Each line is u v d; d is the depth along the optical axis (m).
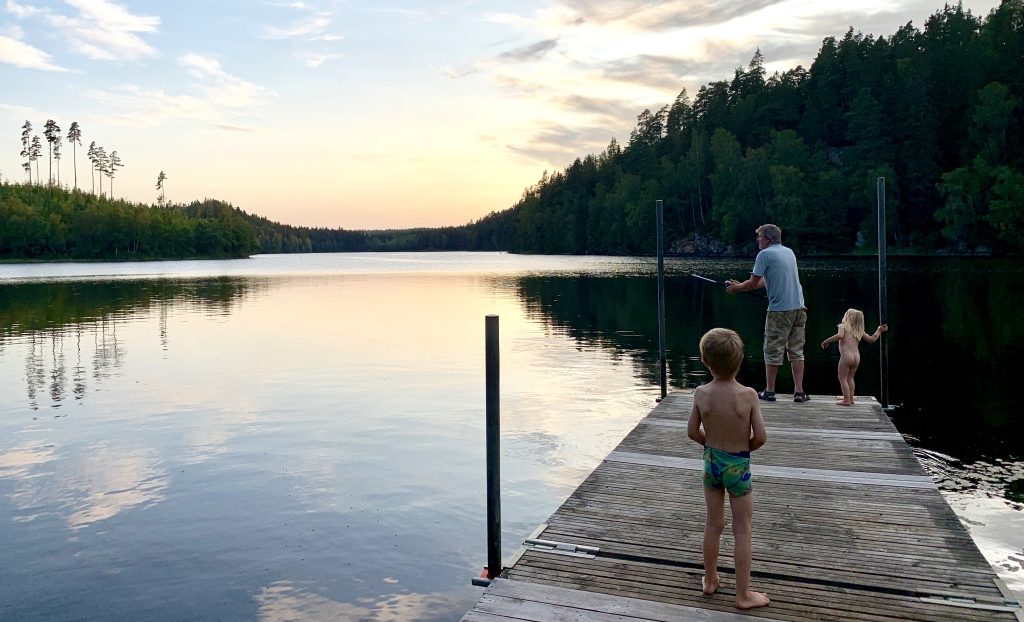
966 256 60.66
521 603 3.87
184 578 5.27
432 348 17.59
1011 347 15.00
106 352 17.22
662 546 4.59
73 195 132.38
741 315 23.72
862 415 8.02
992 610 3.70
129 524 6.30
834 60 97.75
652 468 6.25
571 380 13.11
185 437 9.32
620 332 20.11
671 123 124.69
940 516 5.02
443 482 7.44
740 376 13.52
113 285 46.78
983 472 7.30
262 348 17.80
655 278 45.94
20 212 111.25
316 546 5.82
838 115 91.62
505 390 12.29
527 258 118.62
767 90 109.69
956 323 18.72
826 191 73.56
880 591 3.94
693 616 3.68
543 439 9.07
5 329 22.02
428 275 58.88
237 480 7.53
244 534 6.07
